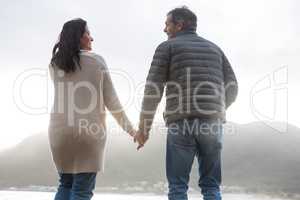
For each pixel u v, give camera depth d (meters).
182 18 3.80
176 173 3.55
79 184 3.37
